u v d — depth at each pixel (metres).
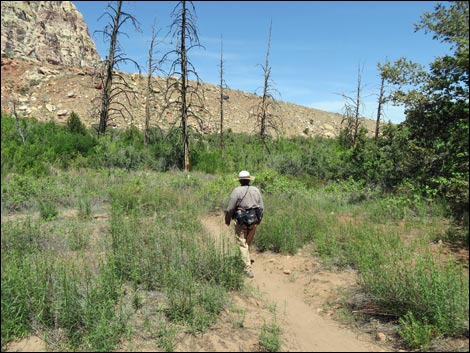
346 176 15.92
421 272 4.26
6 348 3.41
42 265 4.40
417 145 11.38
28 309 3.79
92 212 8.85
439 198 9.17
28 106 37.84
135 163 19.19
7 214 7.75
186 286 4.54
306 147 28.05
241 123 50.81
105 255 5.66
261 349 3.69
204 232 7.52
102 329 3.52
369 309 4.54
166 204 9.81
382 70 11.69
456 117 10.33
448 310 3.81
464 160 9.41
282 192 12.10
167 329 3.86
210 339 3.80
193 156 21.61
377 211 9.02
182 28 19.55
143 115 40.31
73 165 16.36
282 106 60.03
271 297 5.09
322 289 5.26
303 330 4.17
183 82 20.41
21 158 12.86
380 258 5.31
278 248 7.02
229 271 5.27
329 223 7.75
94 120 37.72
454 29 10.41
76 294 4.00
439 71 10.43
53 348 3.44
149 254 5.29
